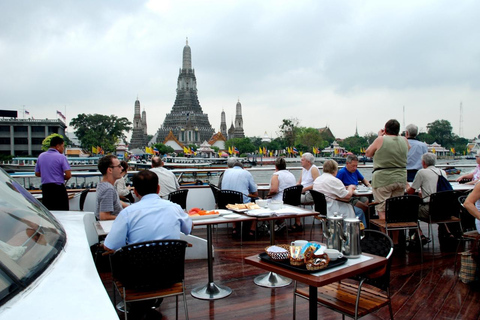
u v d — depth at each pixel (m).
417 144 7.18
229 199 6.47
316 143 119.06
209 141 166.50
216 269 5.42
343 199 5.79
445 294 4.27
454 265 5.26
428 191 6.18
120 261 3.01
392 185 5.80
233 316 3.85
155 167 7.50
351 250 2.77
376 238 3.14
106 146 108.25
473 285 4.48
